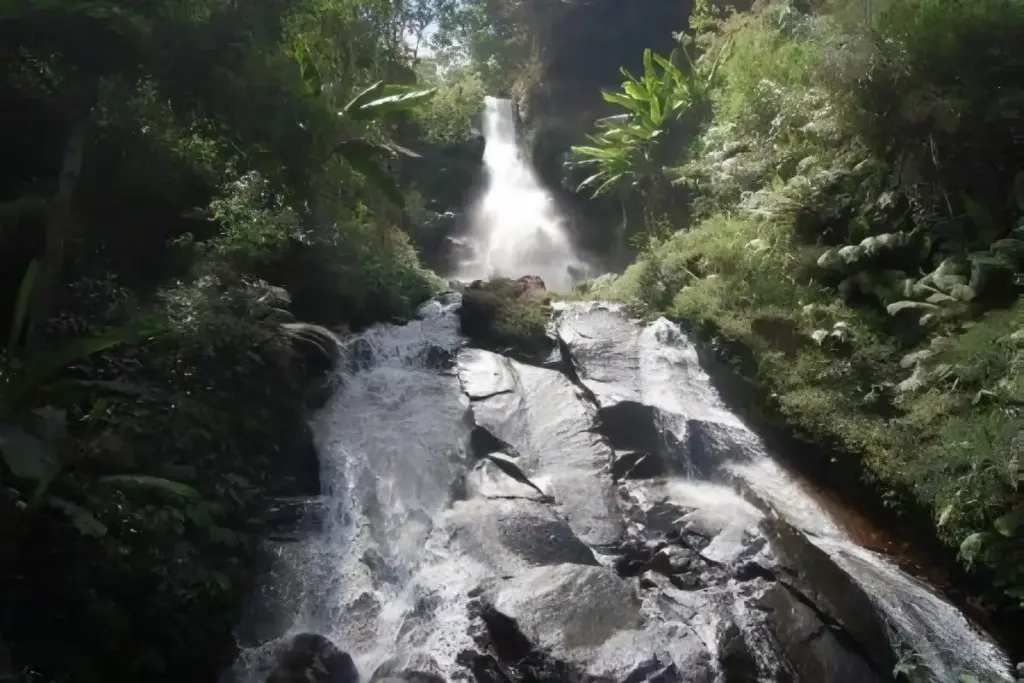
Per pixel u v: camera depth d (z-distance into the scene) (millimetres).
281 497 5344
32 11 4465
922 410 6043
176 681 4035
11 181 5812
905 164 7641
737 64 11250
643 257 9469
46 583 3531
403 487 5691
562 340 7645
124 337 4320
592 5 18797
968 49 7141
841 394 6582
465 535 5230
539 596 4598
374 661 4387
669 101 11914
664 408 6785
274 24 6883
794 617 4633
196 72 5820
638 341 7656
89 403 4242
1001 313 6023
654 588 4910
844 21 8352
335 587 4836
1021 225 6520
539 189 18188
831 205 8094
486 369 7113
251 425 5145
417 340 7461
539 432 6477
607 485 5969
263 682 4090
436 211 14836
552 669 4105
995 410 5328
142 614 3820
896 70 7492
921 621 4824
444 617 4598
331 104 7816
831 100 8500
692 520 5492
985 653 4727
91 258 5609
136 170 6250
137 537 3846
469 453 6211
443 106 15602
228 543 4285
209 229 6645
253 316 5578
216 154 6938
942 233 7098
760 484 6172
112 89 5543
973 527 5141
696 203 10062
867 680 4406
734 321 7457
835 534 5680
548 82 19422
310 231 7566
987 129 7016
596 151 13102
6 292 5031
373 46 11266
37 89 5645
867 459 6004
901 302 6824
